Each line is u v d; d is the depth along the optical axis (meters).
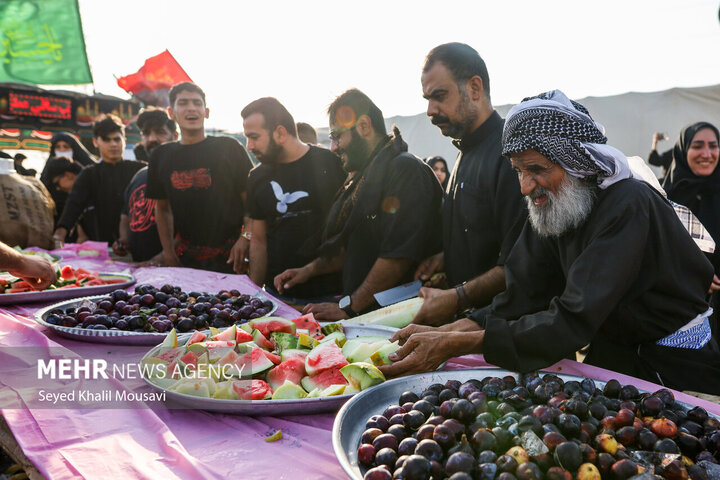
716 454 1.09
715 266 3.89
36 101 11.16
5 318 2.24
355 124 2.90
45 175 6.62
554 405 1.22
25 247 4.21
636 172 1.91
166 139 5.99
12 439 1.33
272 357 1.65
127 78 12.34
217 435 1.31
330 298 3.39
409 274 2.90
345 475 1.11
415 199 2.72
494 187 2.35
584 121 1.65
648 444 1.09
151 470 1.10
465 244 2.55
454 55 2.42
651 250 1.71
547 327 1.54
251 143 3.43
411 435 1.19
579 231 1.73
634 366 1.84
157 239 5.03
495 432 1.08
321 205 3.55
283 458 1.19
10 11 9.38
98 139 5.82
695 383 1.77
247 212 3.86
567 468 1.01
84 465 1.12
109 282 3.09
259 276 3.74
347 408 1.27
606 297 1.54
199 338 1.75
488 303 2.26
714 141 4.25
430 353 1.62
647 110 9.14
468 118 2.47
